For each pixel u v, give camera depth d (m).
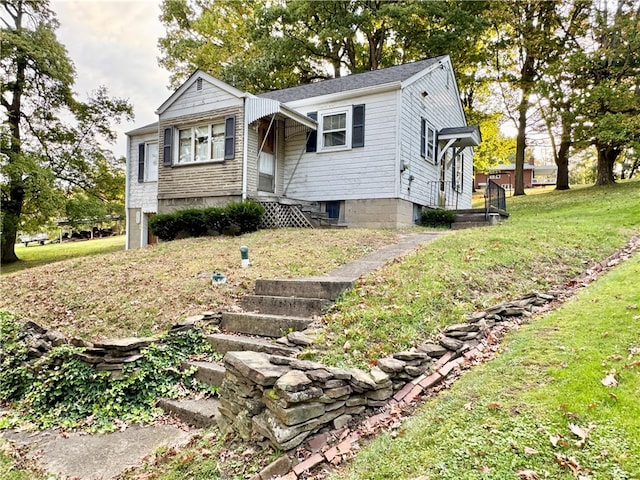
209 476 2.70
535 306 4.97
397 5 18.59
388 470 2.38
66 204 16.83
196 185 12.19
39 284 7.61
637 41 15.67
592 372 2.93
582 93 16.45
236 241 9.21
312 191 12.75
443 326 4.25
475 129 14.27
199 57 23.05
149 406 4.02
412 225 12.55
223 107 11.68
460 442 2.47
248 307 5.41
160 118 12.94
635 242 7.51
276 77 22.56
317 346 3.86
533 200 18.45
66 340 5.23
